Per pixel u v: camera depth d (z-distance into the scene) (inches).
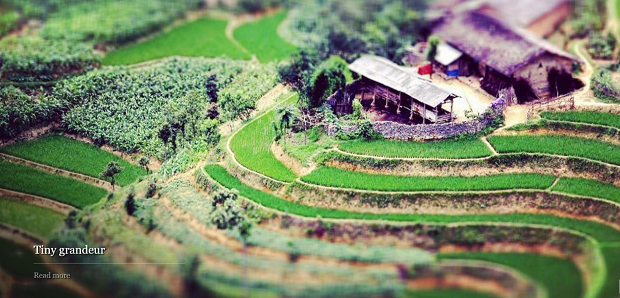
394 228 2920.8
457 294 2581.2
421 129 3368.6
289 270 2677.2
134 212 3107.8
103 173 3373.5
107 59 4296.3
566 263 2746.1
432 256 2783.0
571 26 4517.7
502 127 3454.7
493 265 2706.7
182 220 3068.4
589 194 3068.4
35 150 3622.0
